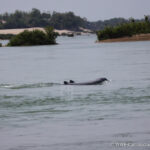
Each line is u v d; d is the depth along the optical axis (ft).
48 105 238.27
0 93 286.25
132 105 228.63
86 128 185.06
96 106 229.66
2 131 184.34
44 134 178.40
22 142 168.76
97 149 158.71
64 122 196.54
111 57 605.31
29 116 211.00
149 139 167.43
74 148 160.66
